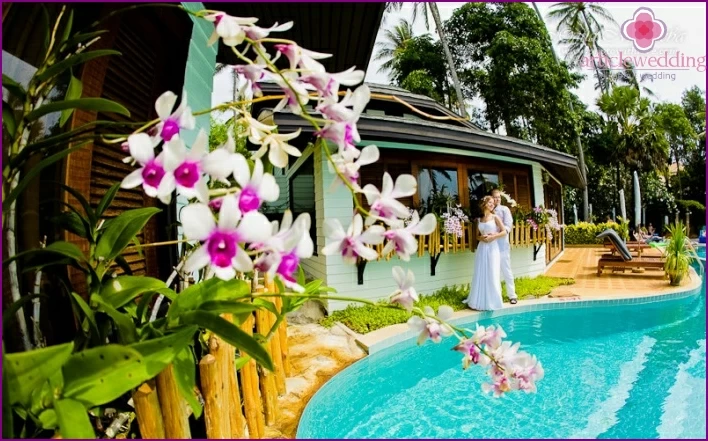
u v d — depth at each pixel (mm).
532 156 7273
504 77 17250
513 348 1333
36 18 1554
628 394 3223
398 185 1116
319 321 5035
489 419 2906
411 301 1229
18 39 1497
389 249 1129
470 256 7035
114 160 2221
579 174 9602
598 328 5070
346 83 1104
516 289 6555
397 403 3234
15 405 960
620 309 5820
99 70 1937
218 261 837
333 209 5543
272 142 1188
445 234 6117
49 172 1705
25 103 1104
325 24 4180
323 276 5785
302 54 1084
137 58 2342
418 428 2799
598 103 25406
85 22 1807
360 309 5211
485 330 1371
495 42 17094
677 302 6273
